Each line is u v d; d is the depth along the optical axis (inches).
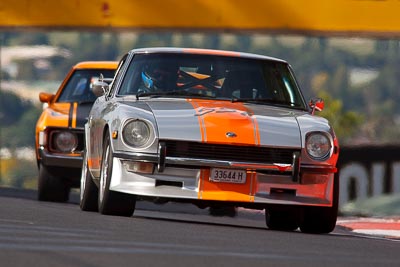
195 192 1156.5
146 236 905.5
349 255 855.1
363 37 2792.8
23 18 2847.0
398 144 2704.2
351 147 2699.3
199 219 1587.1
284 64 1357.0
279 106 1290.6
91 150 1348.4
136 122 1167.6
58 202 1809.8
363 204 2635.3
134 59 1326.3
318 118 1239.5
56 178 1785.2
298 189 1177.4
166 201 1184.2
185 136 1153.4
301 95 1326.3
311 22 2733.8
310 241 988.6
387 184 2699.3
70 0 2827.3
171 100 1263.5
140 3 2800.2
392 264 803.4
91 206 1376.7
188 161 1149.7
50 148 1780.3
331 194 1194.0
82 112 1798.7
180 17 2787.9
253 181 1162.6
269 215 1395.2
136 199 1205.7
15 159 6358.3
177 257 754.2
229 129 1165.7
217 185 1159.0
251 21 2755.9
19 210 1198.3
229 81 1300.4
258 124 1184.2
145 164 1158.3
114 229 969.5
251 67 1323.8
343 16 2721.5
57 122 1780.3
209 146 1156.5
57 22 2834.6
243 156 1160.8
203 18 2775.6
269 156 1166.3
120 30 2854.3
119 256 739.4
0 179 5949.8
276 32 2773.1
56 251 749.3
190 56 1321.4
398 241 1165.7
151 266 699.4
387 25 2704.2
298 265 754.2
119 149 1173.7
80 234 888.3
